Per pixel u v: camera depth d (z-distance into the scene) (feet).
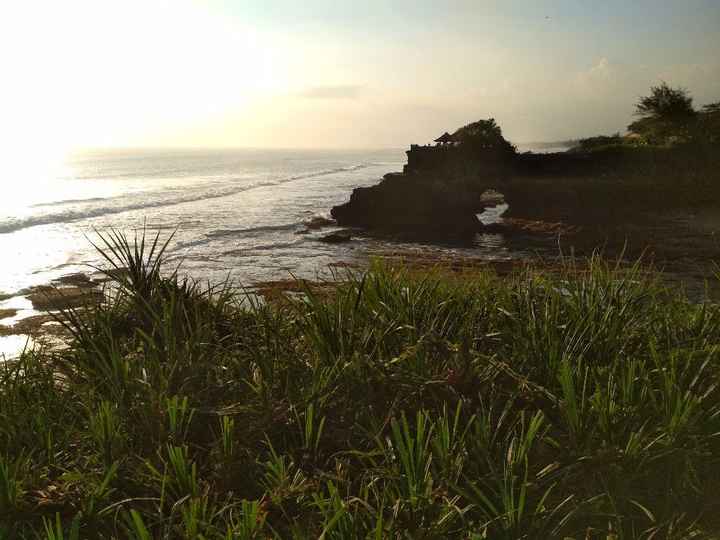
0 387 14.25
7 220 117.80
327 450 11.10
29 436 11.59
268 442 10.41
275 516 9.67
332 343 13.91
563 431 11.09
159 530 9.18
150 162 588.50
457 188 117.50
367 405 11.85
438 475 9.77
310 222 116.37
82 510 9.40
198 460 10.92
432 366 13.03
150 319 15.70
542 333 14.14
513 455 9.84
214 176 337.11
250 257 78.54
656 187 122.11
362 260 71.87
